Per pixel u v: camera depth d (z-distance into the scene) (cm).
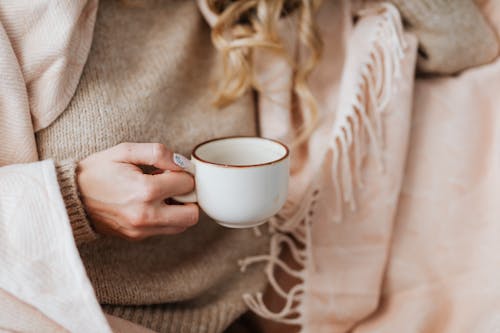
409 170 83
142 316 73
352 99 78
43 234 61
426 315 81
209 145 66
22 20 66
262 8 79
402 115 80
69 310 62
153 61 75
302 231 81
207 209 63
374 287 81
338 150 79
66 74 68
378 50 80
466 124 83
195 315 76
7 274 61
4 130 67
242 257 81
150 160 63
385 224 81
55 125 69
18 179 62
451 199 82
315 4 82
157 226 65
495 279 80
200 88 80
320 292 81
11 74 65
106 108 69
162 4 79
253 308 80
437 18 82
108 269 71
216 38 80
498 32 88
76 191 63
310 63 82
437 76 88
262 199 62
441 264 83
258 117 84
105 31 73
